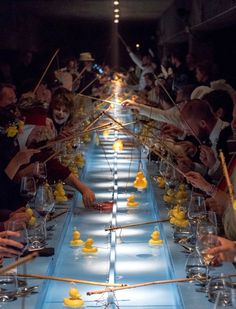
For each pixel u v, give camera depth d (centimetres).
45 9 2208
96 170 806
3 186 496
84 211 562
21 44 2089
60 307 329
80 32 2950
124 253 430
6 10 1811
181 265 371
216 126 613
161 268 399
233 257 338
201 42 1437
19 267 361
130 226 475
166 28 2227
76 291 333
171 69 1076
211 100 621
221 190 480
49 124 691
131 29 2994
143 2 1995
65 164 685
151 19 2641
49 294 349
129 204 585
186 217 448
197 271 349
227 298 261
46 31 2678
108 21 2717
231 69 1213
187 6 1606
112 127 620
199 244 341
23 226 364
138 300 345
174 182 580
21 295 316
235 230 404
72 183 577
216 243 339
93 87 1496
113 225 491
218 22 1173
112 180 733
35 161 559
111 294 336
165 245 431
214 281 314
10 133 523
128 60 2981
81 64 1484
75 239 445
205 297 318
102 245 449
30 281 336
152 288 362
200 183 478
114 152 909
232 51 1252
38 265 367
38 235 401
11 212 460
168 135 758
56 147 669
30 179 480
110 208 570
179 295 326
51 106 806
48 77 895
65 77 1073
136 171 794
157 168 752
